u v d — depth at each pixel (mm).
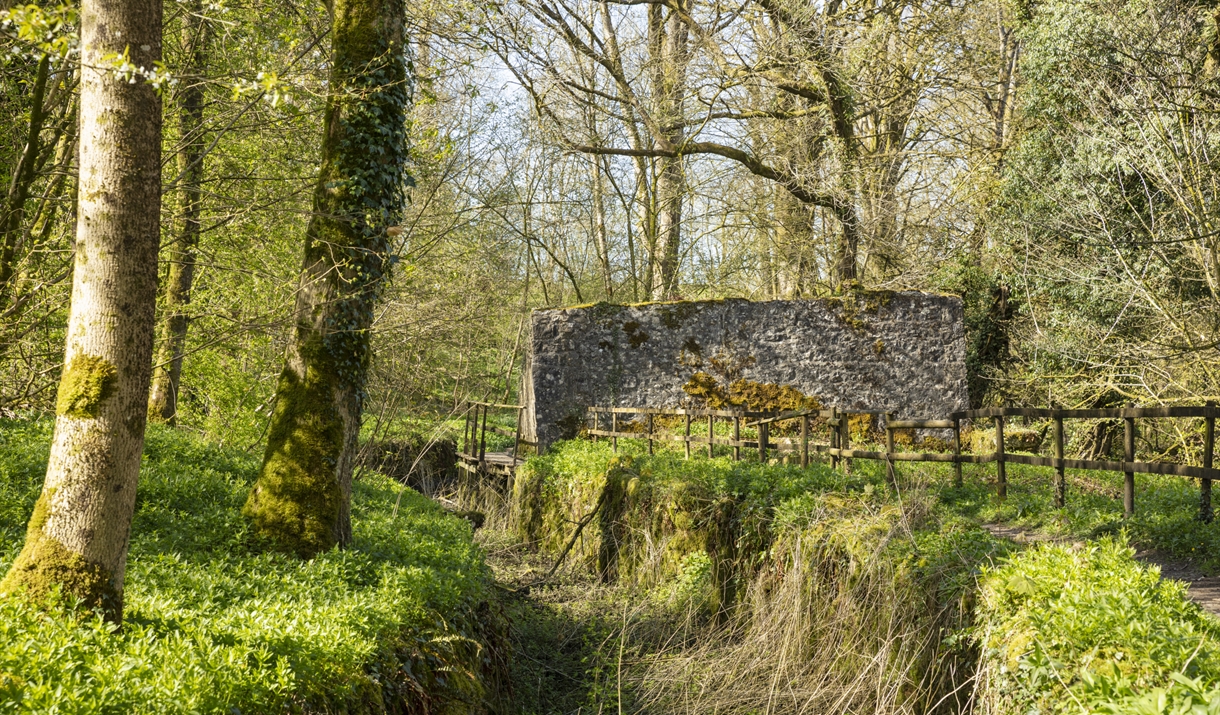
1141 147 14430
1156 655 4141
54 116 9352
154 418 14047
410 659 5348
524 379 22188
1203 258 14227
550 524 15016
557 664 9242
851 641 7250
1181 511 8969
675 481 11570
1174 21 15109
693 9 24016
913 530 7652
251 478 10453
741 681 7988
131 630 4277
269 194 11008
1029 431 17469
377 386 15055
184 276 12617
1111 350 15867
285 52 10055
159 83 4250
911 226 23984
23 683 3281
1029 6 19766
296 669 4219
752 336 20703
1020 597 5348
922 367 20750
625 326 20484
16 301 8672
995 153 22688
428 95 11633
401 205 8539
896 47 22828
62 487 4211
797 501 9117
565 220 28766
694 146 22094
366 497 12133
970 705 5273
